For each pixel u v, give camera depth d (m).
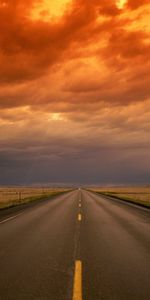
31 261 8.04
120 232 12.98
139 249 9.55
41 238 11.53
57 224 15.68
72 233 12.73
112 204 31.33
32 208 26.41
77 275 6.76
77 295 5.53
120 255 8.73
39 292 5.69
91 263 7.84
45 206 28.70
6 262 7.93
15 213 21.91
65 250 9.41
